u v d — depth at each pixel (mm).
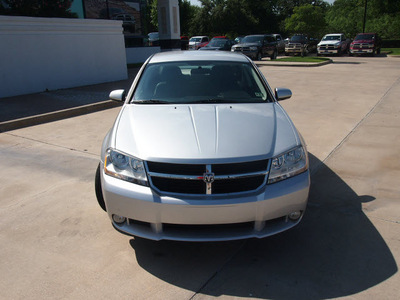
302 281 2643
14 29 9656
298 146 2955
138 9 21250
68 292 2535
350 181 4336
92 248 3051
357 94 10234
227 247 3078
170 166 2664
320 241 3139
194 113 3320
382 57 26281
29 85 10297
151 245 3102
